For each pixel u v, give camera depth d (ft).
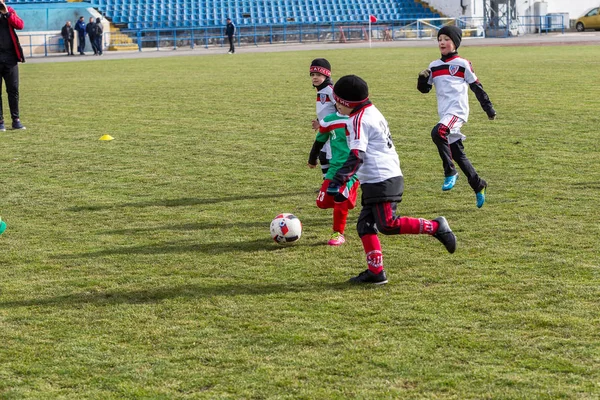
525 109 43.11
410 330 14.30
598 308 15.06
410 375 12.50
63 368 13.09
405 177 27.84
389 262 18.42
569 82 56.24
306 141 35.63
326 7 146.72
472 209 23.21
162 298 16.38
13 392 12.26
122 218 23.25
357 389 12.07
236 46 136.36
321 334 14.24
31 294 16.79
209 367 13.00
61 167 31.04
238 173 29.19
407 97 50.83
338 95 16.43
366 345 13.67
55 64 96.99
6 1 130.62
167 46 136.98
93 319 15.28
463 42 123.13
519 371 12.51
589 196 24.08
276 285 17.04
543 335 13.89
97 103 52.54
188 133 38.65
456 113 23.75
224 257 19.24
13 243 20.79
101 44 118.93
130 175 29.27
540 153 30.96
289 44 137.28
